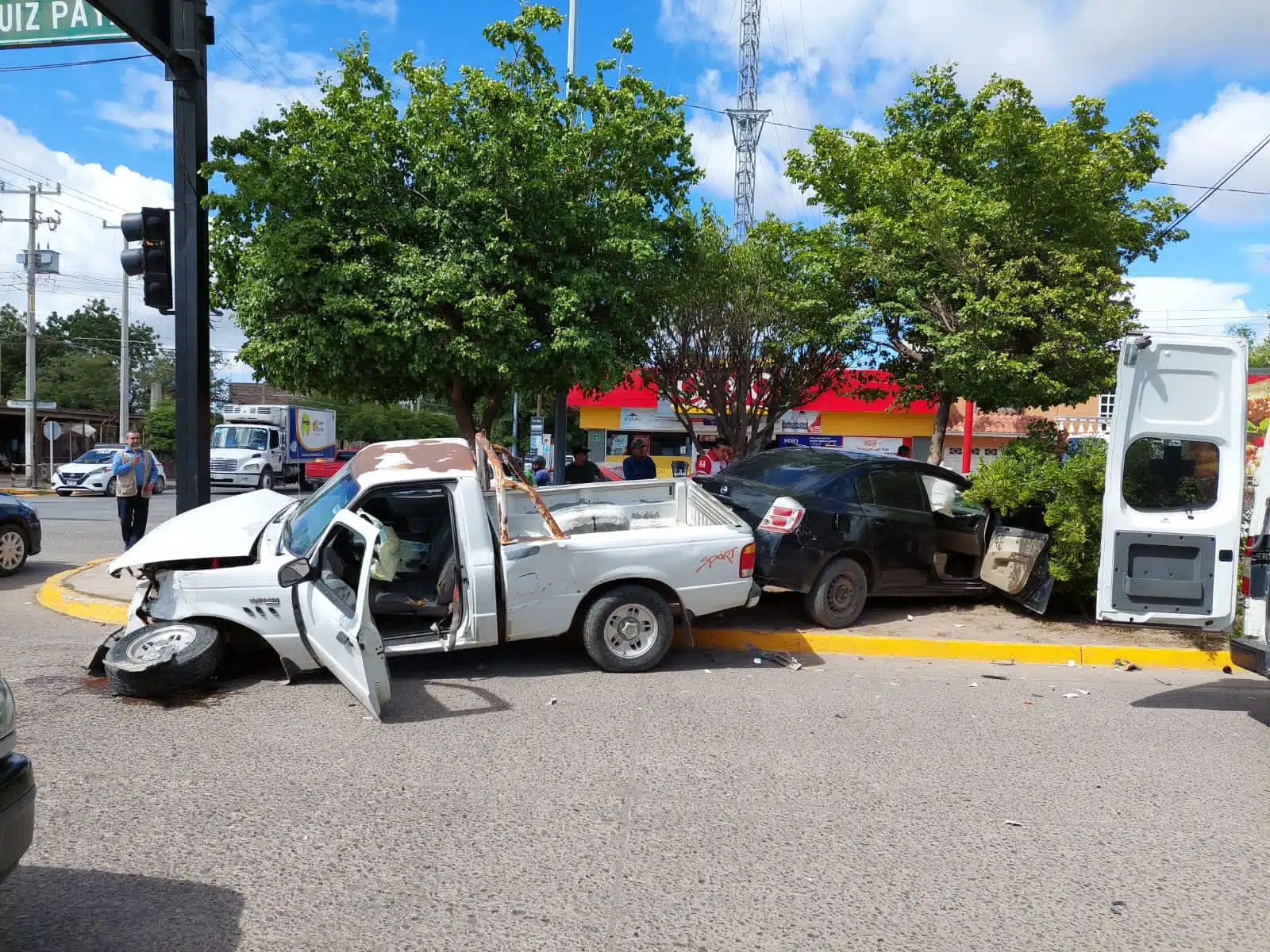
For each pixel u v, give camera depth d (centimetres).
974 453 3133
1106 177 1227
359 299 948
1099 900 356
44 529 1708
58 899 336
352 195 973
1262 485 580
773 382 1538
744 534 713
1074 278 1152
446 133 989
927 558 869
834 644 780
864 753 522
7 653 706
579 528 773
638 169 1127
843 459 880
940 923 335
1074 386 1187
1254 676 737
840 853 391
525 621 652
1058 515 813
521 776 470
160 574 635
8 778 267
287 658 621
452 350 980
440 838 395
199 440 845
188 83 823
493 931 320
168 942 309
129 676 571
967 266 1159
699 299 1395
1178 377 625
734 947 314
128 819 407
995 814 440
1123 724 597
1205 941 328
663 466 2953
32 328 3362
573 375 1086
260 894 343
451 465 662
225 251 1005
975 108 1307
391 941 313
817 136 1405
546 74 1117
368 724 548
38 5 783
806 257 1369
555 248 1046
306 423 3603
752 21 4159
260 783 452
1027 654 773
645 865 375
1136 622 635
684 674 688
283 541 641
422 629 666
